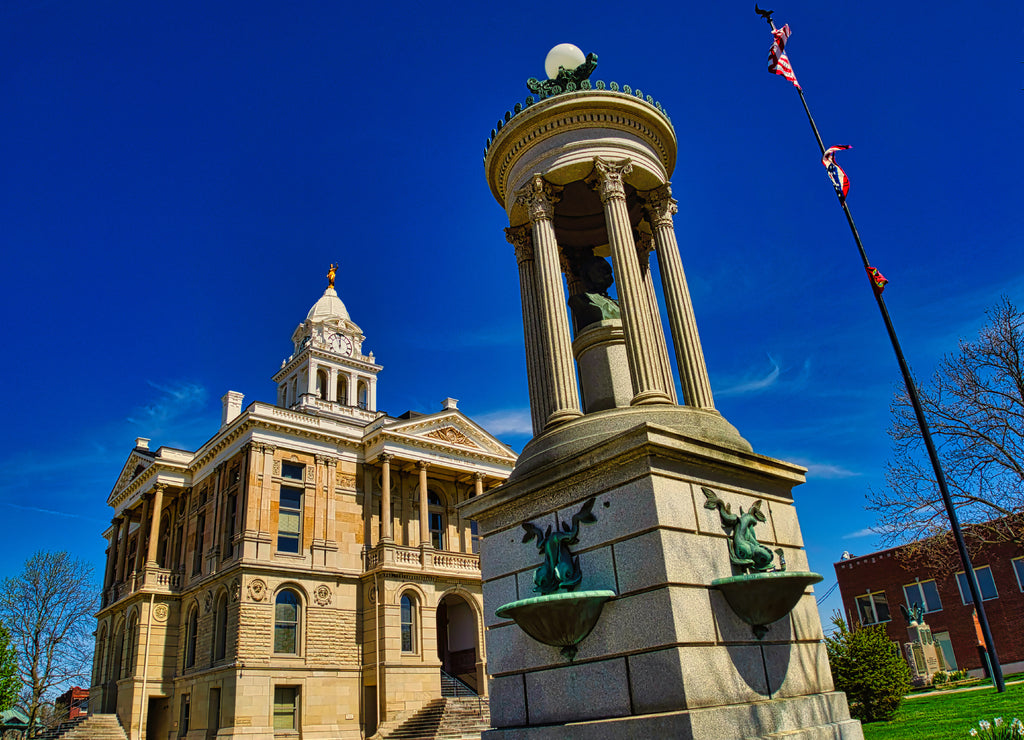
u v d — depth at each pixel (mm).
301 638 38688
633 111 10352
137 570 47156
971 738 8883
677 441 7441
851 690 18672
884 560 49062
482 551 8906
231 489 42969
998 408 24344
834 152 15953
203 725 37688
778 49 16219
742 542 7598
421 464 46125
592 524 7605
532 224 10109
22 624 54469
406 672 39281
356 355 69562
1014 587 42688
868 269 15406
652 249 12102
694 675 6500
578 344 10703
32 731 52750
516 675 7926
